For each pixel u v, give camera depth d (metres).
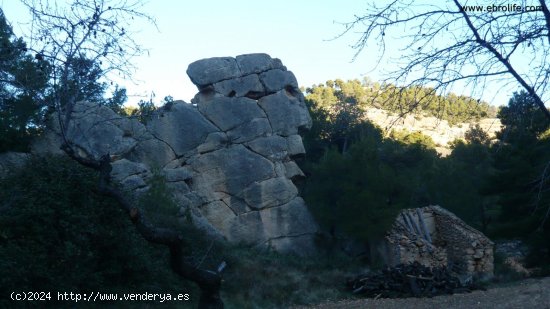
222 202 26.16
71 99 9.30
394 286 19.89
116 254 13.91
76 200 13.41
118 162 23.41
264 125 27.47
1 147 21.69
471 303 16.50
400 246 23.59
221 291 16.94
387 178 25.92
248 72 28.08
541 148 24.81
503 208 27.48
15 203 12.41
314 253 25.92
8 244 11.48
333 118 40.03
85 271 12.64
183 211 23.75
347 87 50.97
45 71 9.08
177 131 26.36
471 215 33.41
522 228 26.00
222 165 26.52
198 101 27.86
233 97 27.66
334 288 20.30
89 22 9.02
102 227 13.64
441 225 26.84
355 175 25.66
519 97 6.84
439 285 20.16
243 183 26.44
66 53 8.97
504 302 15.73
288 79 28.72
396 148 34.84
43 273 11.45
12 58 9.66
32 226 12.10
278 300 17.39
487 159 35.00
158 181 22.77
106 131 23.97
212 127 26.91
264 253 24.61
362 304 17.48
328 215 25.58
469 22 6.90
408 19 7.19
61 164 13.88
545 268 25.48
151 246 16.19
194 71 27.81
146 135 25.83
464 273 24.72
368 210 24.66
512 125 6.90
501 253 29.50
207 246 19.36
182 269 9.34
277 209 26.30
